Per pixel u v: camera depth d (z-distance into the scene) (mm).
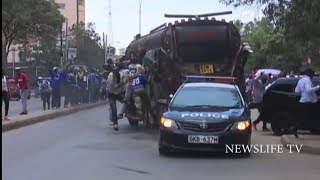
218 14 19672
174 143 12133
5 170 10617
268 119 18031
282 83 17922
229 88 13641
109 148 13922
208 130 12055
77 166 11141
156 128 18828
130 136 16734
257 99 23469
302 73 17234
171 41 18625
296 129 15914
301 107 16656
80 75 33531
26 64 65625
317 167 11258
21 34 64375
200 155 12633
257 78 23547
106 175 10156
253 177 10031
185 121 12164
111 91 18703
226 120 12109
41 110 26812
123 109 18969
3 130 17703
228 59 18719
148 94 18891
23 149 13625
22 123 19781
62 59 59438
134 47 29578
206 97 13289
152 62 18750
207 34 18672
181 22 18766
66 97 29703
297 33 16016
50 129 18812
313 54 23688
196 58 18672
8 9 45531
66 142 15141
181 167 11047
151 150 13555
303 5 14508
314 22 15383
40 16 64125
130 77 19031
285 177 10102
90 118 23922
